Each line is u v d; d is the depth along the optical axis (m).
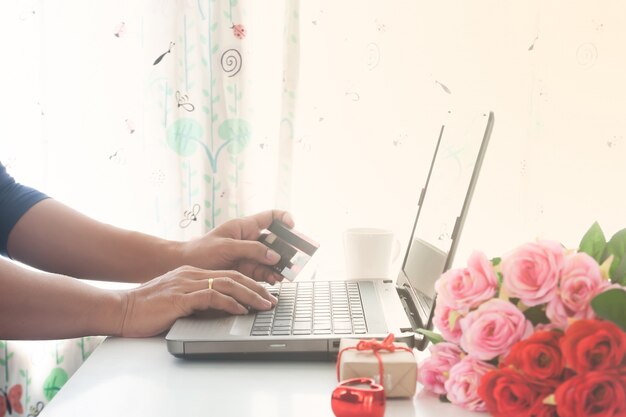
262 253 1.12
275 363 0.82
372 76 1.60
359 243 1.20
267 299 0.97
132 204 1.58
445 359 0.65
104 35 1.54
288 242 1.16
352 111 1.60
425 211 1.13
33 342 1.46
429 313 0.84
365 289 1.05
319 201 1.61
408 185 1.61
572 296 0.57
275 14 1.58
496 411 0.58
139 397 0.71
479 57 1.61
